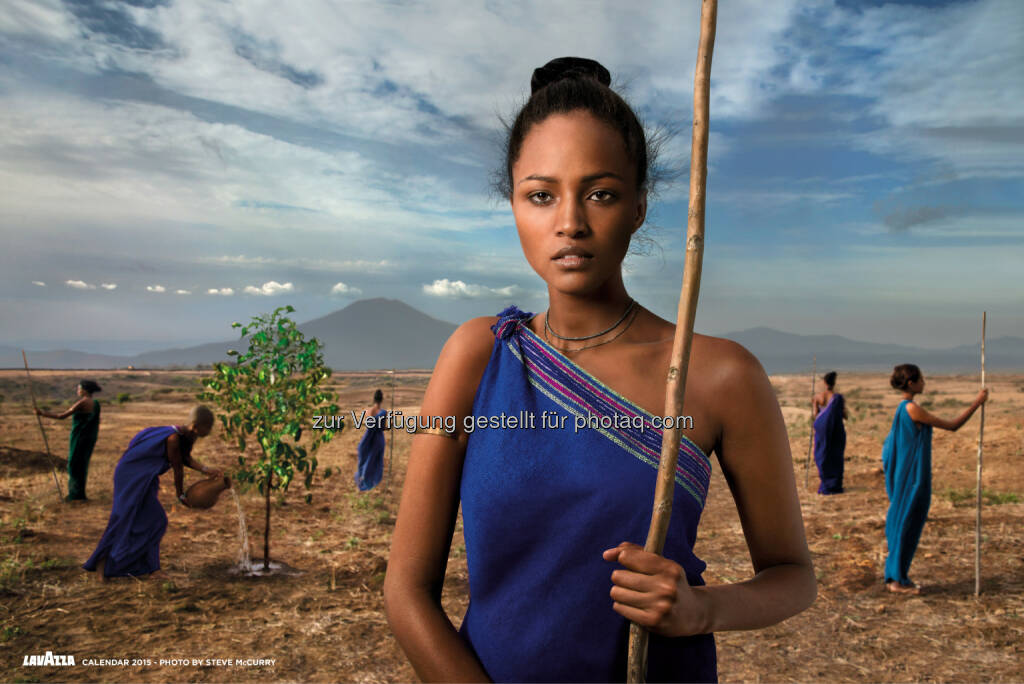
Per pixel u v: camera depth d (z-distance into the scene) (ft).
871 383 255.50
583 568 3.09
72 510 30.55
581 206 3.25
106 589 20.25
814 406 39.37
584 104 3.30
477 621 3.36
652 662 3.29
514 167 3.59
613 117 3.30
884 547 24.91
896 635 17.48
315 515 30.83
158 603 19.29
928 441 20.36
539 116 3.36
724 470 3.59
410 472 3.71
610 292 3.59
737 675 15.57
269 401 22.43
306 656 16.12
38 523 27.43
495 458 3.25
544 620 3.12
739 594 3.13
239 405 22.22
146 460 21.65
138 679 14.64
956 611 18.76
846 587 21.02
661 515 2.90
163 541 25.68
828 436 37.88
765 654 16.63
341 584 21.38
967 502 32.07
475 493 3.28
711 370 3.42
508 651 3.18
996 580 20.97
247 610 19.07
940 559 23.22
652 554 2.87
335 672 15.33
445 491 3.62
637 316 3.65
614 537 3.07
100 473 39.27
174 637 17.03
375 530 28.27
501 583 3.28
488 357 3.65
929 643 16.94
